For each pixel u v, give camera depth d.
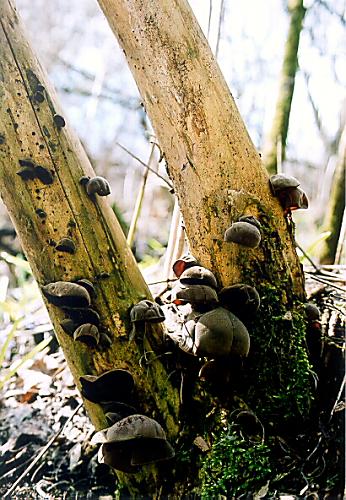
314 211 1.60
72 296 0.60
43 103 0.64
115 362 0.63
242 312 0.62
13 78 0.63
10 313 0.97
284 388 0.63
